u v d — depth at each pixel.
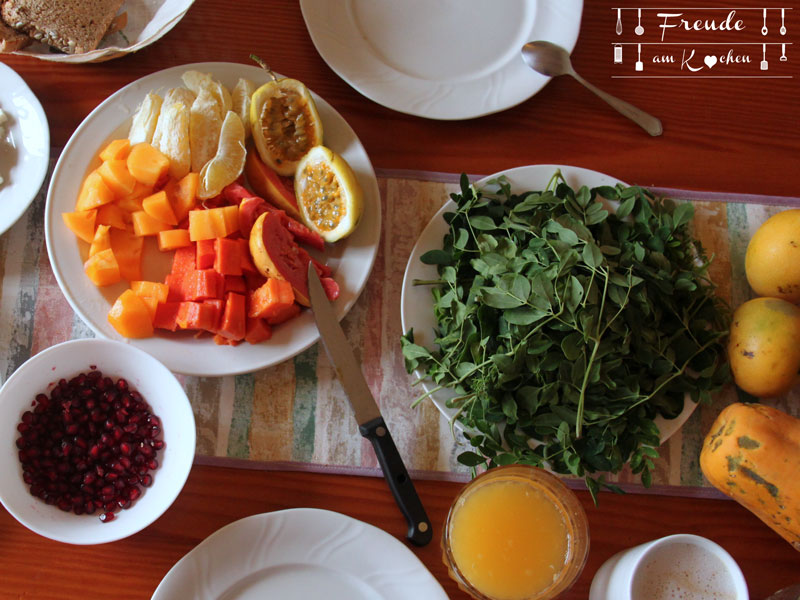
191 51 0.75
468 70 0.75
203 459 0.68
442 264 0.69
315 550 0.64
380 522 0.67
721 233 0.75
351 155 0.71
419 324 0.69
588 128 0.76
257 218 0.68
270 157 0.70
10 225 0.68
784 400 0.71
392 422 0.69
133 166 0.66
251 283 0.69
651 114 0.77
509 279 0.63
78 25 0.70
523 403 0.64
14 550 0.65
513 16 0.75
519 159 0.75
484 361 0.65
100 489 0.65
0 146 0.70
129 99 0.70
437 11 0.75
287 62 0.75
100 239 0.67
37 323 0.70
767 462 0.61
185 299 0.68
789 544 0.68
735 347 0.67
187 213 0.69
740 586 0.61
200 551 0.63
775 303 0.67
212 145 0.70
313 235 0.69
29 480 0.64
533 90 0.73
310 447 0.69
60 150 0.72
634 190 0.70
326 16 0.73
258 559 0.64
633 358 0.65
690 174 0.76
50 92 0.73
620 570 0.62
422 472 0.68
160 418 0.66
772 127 0.77
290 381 0.70
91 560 0.65
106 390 0.66
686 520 0.68
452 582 0.67
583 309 0.62
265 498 0.67
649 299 0.66
